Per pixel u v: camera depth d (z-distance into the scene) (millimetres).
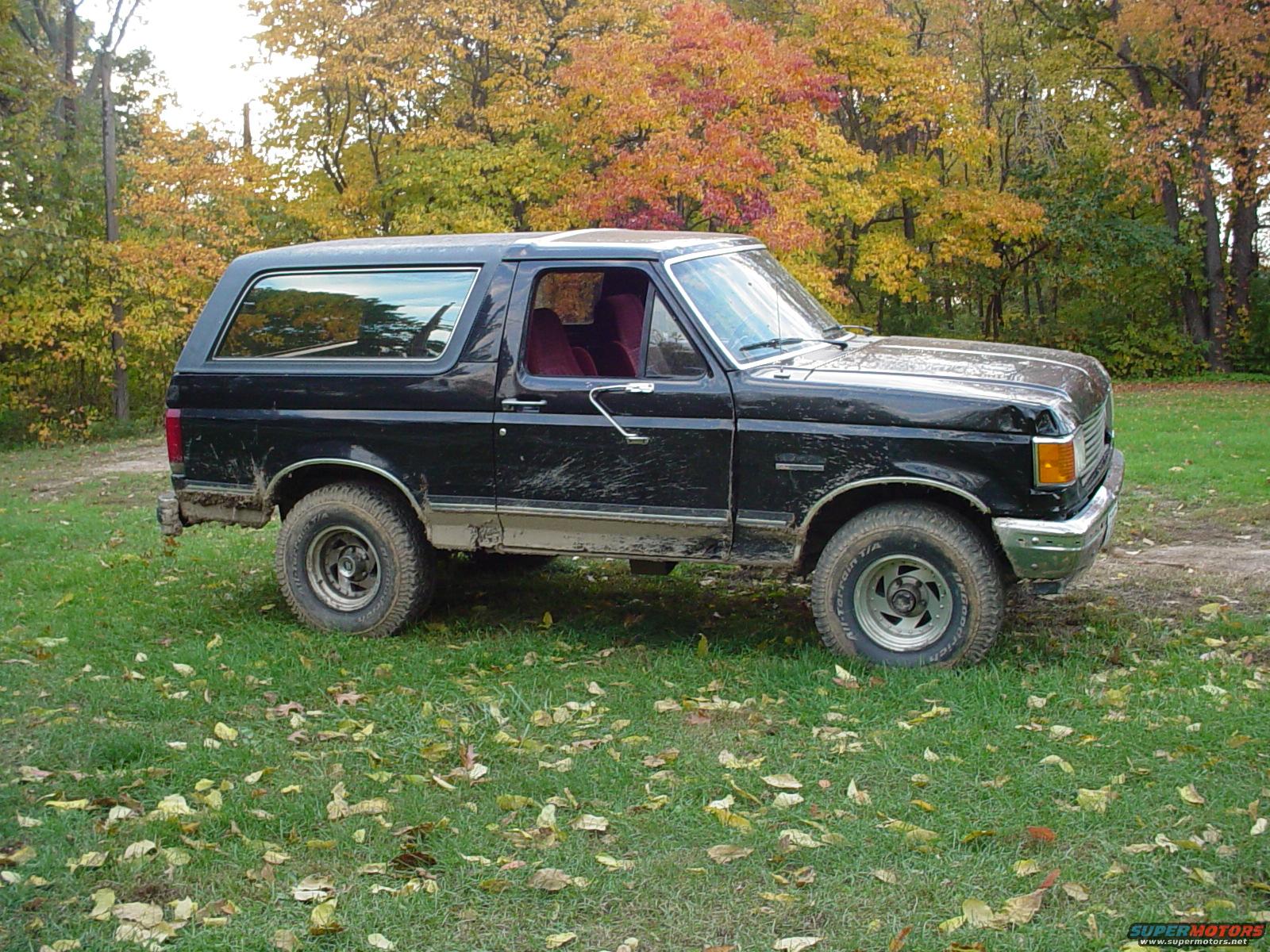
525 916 3502
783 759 4609
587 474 5961
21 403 25016
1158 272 28891
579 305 6699
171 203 22359
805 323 6547
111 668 5914
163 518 6832
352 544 6602
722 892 3596
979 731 4742
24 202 21688
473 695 5434
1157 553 7941
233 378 6621
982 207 26703
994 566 5445
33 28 31266
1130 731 4672
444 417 6180
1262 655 5688
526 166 21812
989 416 5312
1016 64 29531
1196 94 26922
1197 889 3502
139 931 3408
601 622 6742
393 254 6426
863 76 25484
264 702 5434
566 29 22312
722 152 17000
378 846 3930
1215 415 17516
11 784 4445
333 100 23328
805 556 5879
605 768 4535
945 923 3348
